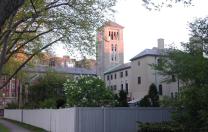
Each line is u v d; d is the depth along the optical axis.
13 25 25.03
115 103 33.41
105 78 104.50
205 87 17.77
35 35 30.83
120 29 129.25
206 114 17.20
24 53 33.22
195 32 22.36
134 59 84.62
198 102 17.95
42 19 28.52
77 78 34.88
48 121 37.47
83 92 33.38
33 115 47.28
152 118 24.48
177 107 19.67
